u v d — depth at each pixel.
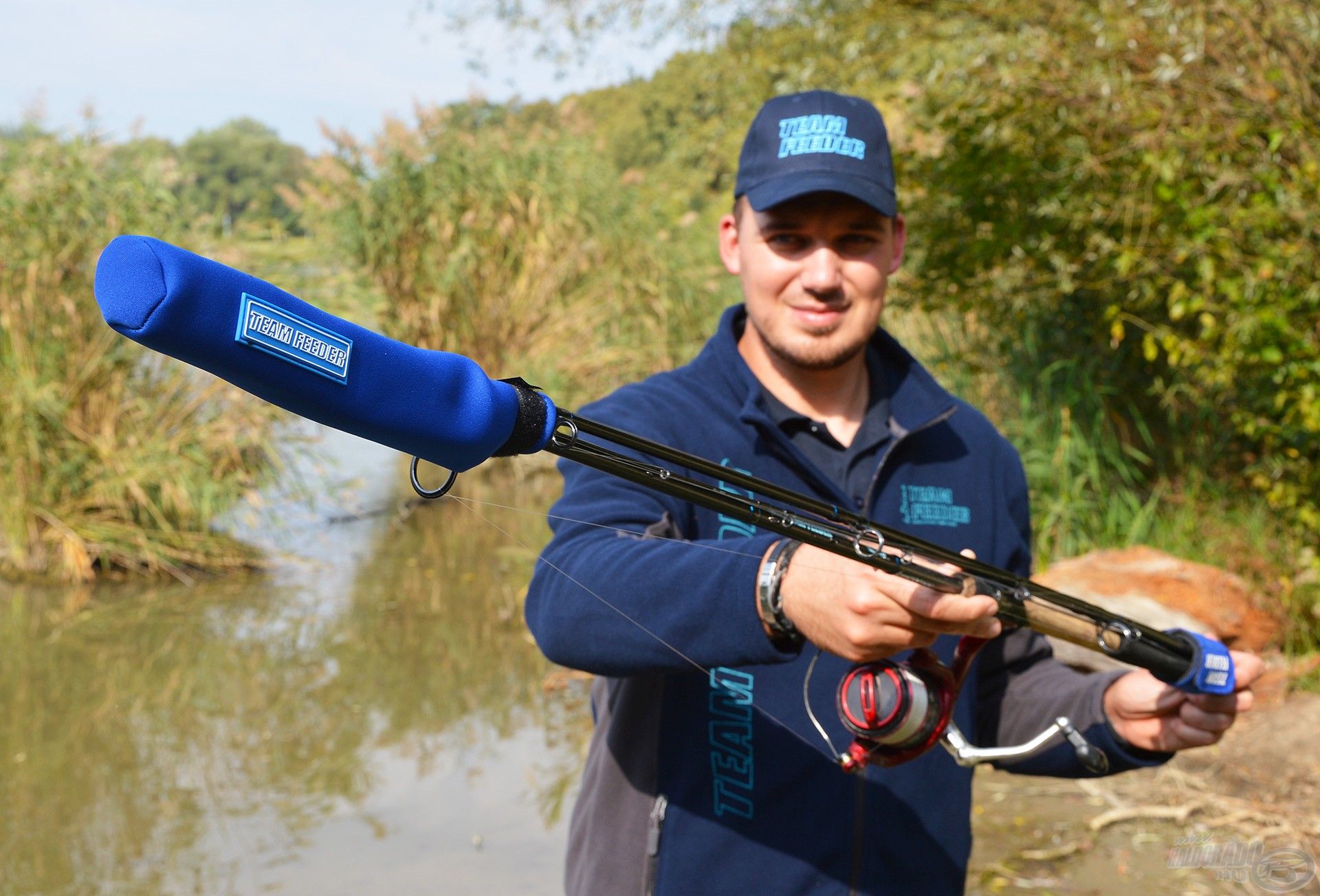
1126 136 4.88
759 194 1.71
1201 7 4.50
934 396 1.79
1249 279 4.28
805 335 1.74
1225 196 4.57
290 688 4.78
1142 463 6.04
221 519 6.85
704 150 7.36
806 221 1.72
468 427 0.86
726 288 10.19
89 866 3.34
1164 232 4.71
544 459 7.96
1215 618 4.39
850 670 1.43
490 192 9.59
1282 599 4.61
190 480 6.60
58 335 6.56
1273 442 4.97
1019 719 1.82
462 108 9.98
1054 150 5.06
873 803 1.58
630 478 0.98
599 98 10.74
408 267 9.38
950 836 1.66
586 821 1.66
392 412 0.83
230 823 3.63
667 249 10.01
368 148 9.38
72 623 5.59
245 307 0.75
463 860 3.39
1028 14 5.28
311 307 0.80
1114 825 3.49
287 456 7.36
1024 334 6.11
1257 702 4.07
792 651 1.27
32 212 6.61
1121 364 6.09
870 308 1.76
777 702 1.57
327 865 3.35
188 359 0.75
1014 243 5.23
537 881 3.27
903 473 1.79
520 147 9.94
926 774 1.64
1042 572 4.81
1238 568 4.95
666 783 1.56
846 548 1.09
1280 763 3.70
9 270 6.50
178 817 3.67
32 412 6.39
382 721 4.44
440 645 5.26
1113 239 5.10
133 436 6.55
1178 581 4.55
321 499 7.50
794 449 1.69
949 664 1.71
